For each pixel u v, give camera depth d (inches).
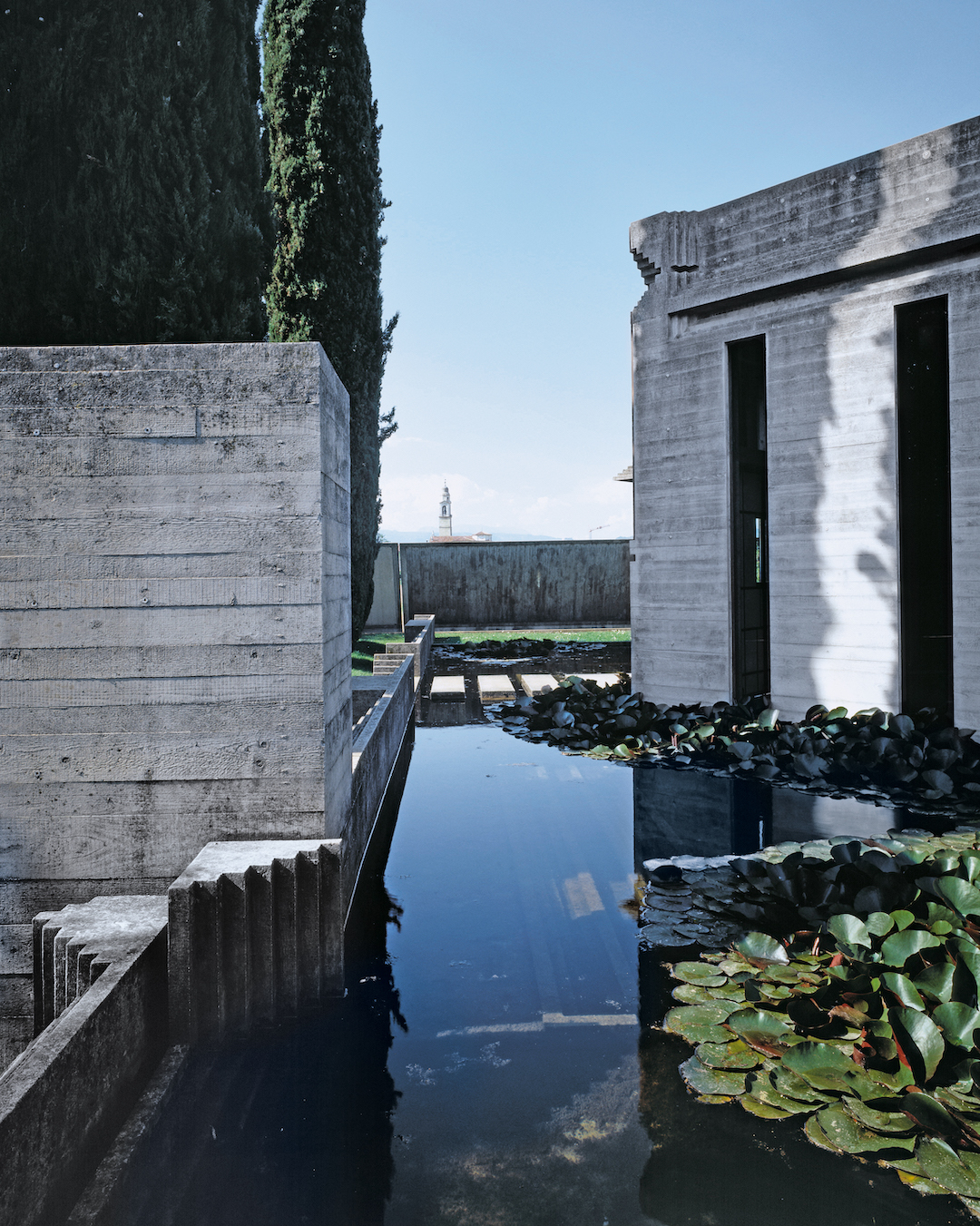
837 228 304.8
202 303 197.6
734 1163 92.7
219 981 116.9
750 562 361.1
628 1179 90.1
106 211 187.2
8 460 136.7
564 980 139.3
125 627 138.6
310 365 139.6
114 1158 90.4
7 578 136.9
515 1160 93.5
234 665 139.9
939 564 303.0
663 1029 123.0
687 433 353.1
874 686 301.6
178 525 138.9
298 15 424.2
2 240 179.8
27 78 178.4
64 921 118.6
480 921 165.0
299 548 140.1
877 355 300.0
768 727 306.7
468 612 911.0
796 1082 106.3
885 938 131.4
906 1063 104.5
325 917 135.6
